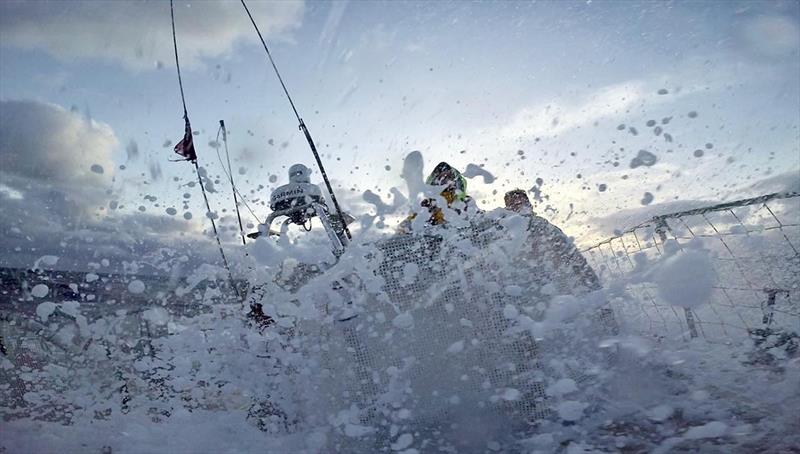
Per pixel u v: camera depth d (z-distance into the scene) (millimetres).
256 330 2488
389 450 1987
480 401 2045
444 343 2074
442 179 2424
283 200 2830
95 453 2023
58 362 2775
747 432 1638
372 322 2109
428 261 2104
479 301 2082
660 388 2078
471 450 1907
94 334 2756
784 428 1623
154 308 2721
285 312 2188
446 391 2059
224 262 2725
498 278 2096
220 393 2467
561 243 2363
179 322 2646
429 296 2094
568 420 1962
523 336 2059
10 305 2799
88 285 2848
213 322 2596
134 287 2799
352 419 2096
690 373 2168
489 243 2123
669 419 1836
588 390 2055
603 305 2273
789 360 2156
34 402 2541
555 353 2068
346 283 2129
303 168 2975
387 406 2084
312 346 2172
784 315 2479
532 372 2043
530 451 1815
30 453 2023
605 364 2154
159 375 2598
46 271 2961
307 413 2170
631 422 1866
